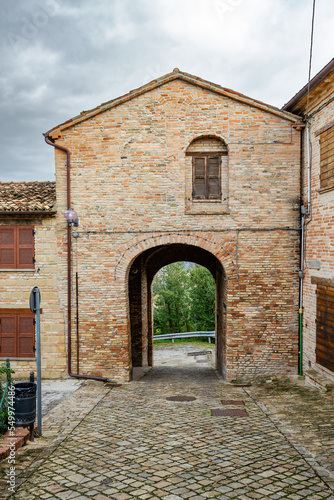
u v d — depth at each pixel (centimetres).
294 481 561
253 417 880
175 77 1239
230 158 1248
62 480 582
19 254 1311
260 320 1253
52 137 1275
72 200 1277
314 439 714
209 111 1251
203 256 1841
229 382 1254
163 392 1154
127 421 867
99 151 1269
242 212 1252
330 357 1033
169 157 1259
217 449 686
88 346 1276
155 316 2944
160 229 1264
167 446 708
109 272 1273
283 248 1248
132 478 584
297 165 1244
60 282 1294
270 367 1251
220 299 1589
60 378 1286
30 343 1307
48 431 802
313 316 1146
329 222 1045
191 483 562
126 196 1268
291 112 1285
